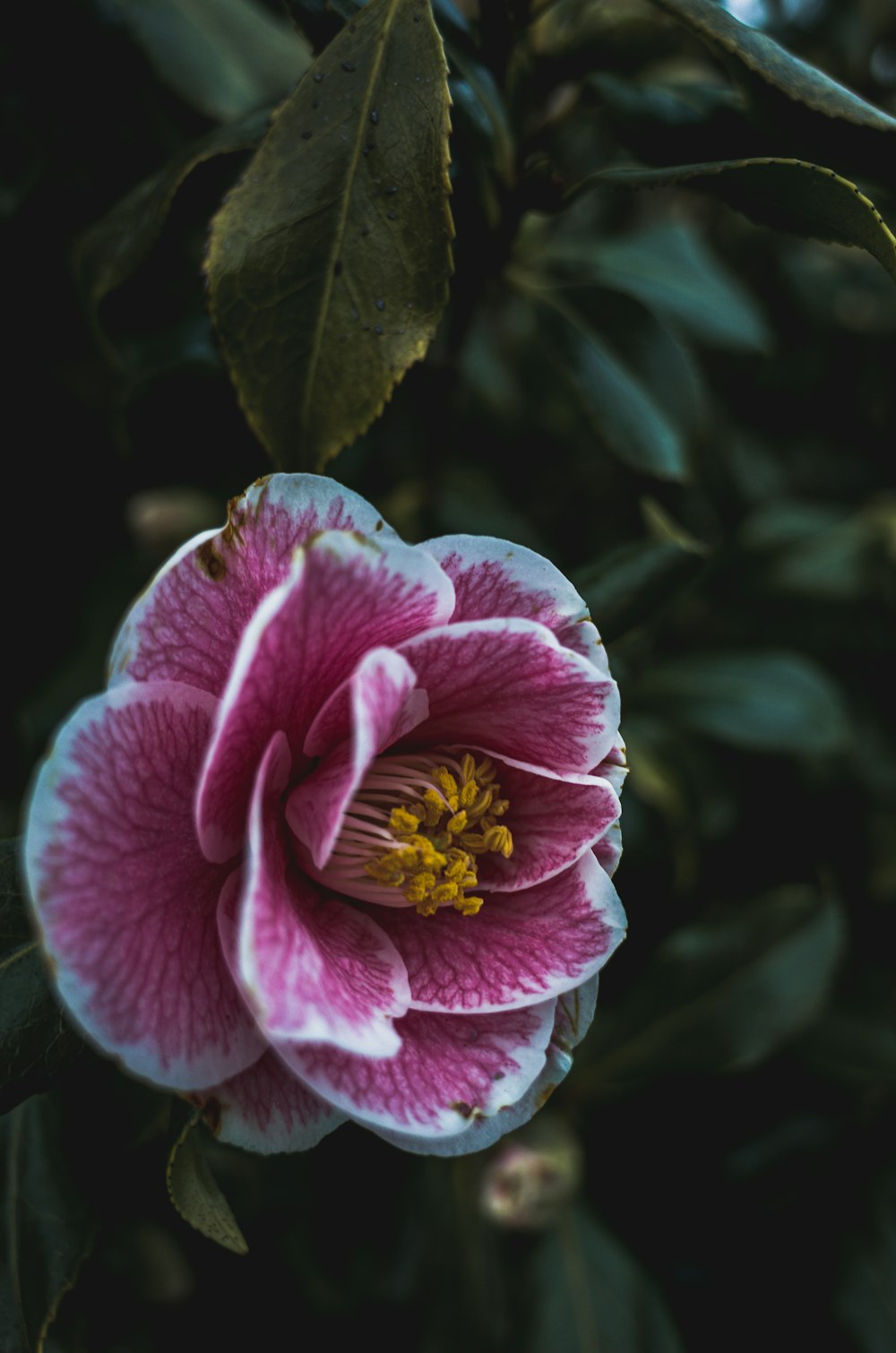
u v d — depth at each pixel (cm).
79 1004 29
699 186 35
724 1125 50
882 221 33
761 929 48
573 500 57
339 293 33
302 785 31
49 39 41
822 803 59
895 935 58
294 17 34
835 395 67
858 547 60
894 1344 48
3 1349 34
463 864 32
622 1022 47
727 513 61
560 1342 46
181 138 42
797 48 59
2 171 42
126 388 41
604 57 39
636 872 48
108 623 45
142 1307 44
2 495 45
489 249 38
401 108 33
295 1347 47
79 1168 34
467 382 53
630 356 42
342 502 31
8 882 32
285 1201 46
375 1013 31
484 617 32
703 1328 49
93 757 29
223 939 30
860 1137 52
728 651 55
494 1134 31
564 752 32
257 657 29
